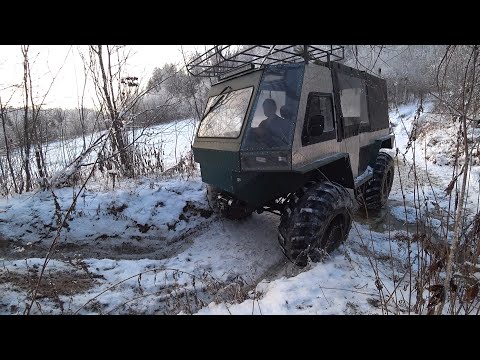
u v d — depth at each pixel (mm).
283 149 3078
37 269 3469
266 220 4996
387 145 6129
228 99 3752
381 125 5762
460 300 2203
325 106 3715
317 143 3514
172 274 3521
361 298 2676
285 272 3428
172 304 3000
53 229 4273
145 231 4516
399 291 2803
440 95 2172
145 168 6387
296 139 3158
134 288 3234
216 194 4645
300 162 3232
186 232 4625
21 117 5812
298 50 3447
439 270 2439
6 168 5480
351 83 4414
